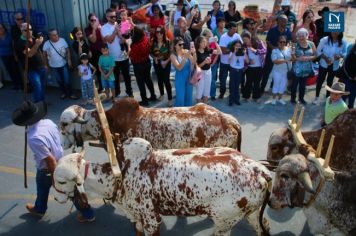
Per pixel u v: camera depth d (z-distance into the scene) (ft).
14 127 28.45
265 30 42.22
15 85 34.17
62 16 31.63
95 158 24.52
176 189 14.88
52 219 19.67
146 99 31.30
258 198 14.84
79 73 30.53
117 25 31.27
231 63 30.14
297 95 33.12
